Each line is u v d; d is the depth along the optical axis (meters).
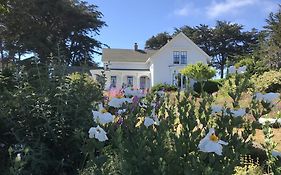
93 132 2.89
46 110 4.62
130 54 48.31
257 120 2.93
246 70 3.25
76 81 5.04
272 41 35.41
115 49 49.00
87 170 3.30
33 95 4.66
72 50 54.91
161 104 3.48
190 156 2.74
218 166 2.67
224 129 2.88
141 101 3.67
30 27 47.25
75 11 53.91
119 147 2.78
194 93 3.45
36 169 4.12
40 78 5.05
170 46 44.12
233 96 3.07
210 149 2.54
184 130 2.90
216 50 71.12
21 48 44.84
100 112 3.03
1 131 4.60
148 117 3.15
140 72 45.91
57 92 4.72
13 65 6.22
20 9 45.94
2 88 5.49
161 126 2.92
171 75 43.97
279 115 4.11
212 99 3.19
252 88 3.17
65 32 53.50
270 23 41.97
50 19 51.78
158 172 2.60
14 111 4.62
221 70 71.56
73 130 4.40
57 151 4.52
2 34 46.38
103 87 5.41
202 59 44.19
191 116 2.96
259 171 4.07
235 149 2.78
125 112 3.32
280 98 3.20
